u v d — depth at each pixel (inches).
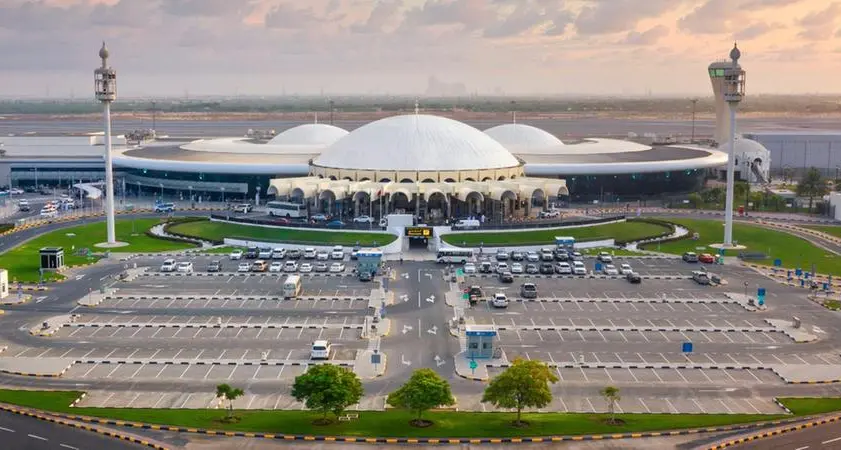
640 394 5123.0
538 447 4254.4
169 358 5689.0
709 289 7751.0
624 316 6815.9
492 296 7416.3
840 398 5039.4
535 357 5772.6
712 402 4987.7
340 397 4468.5
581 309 7017.7
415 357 5738.2
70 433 4389.8
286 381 5275.6
